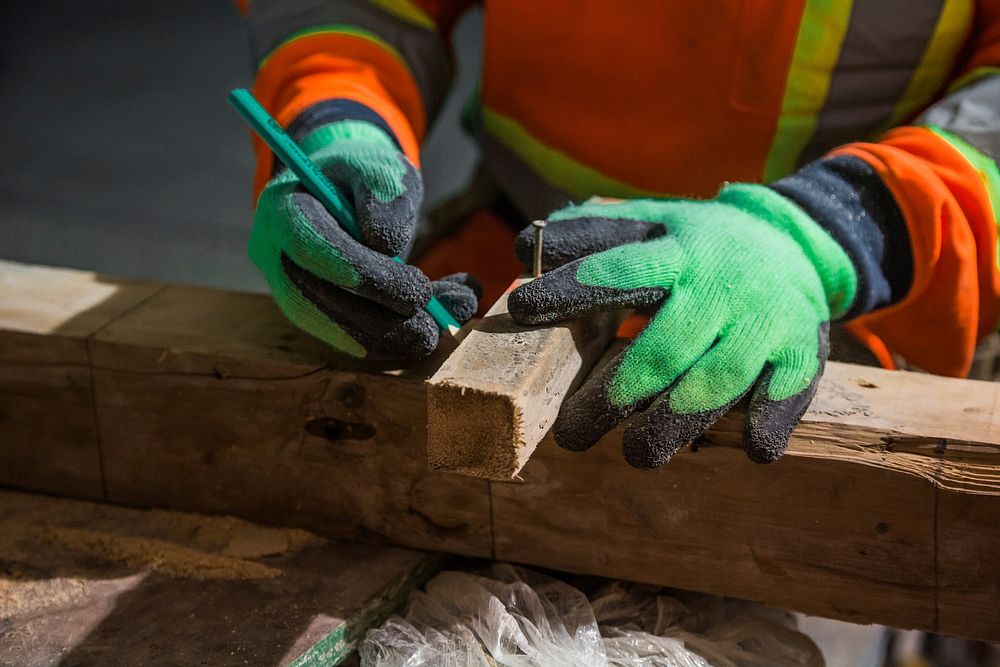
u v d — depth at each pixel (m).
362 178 1.02
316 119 1.20
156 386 1.14
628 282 0.93
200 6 4.56
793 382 0.92
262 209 1.04
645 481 1.03
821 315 0.99
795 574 1.04
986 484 0.94
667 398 0.90
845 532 1.00
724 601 1.15
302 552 1.13
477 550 1.12
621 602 1.10
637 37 1.33
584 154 1.44
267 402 1.11
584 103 1.41
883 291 1.07
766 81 1.30
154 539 1.14
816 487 0.99
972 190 1.09
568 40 1.38
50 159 3.40
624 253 0.94
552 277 0.92
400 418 1.07
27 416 1.20
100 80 3.94
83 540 1.14
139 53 4.14
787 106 1.31
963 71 1.30
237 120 3.66
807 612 1.05
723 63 1.31
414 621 1.06
